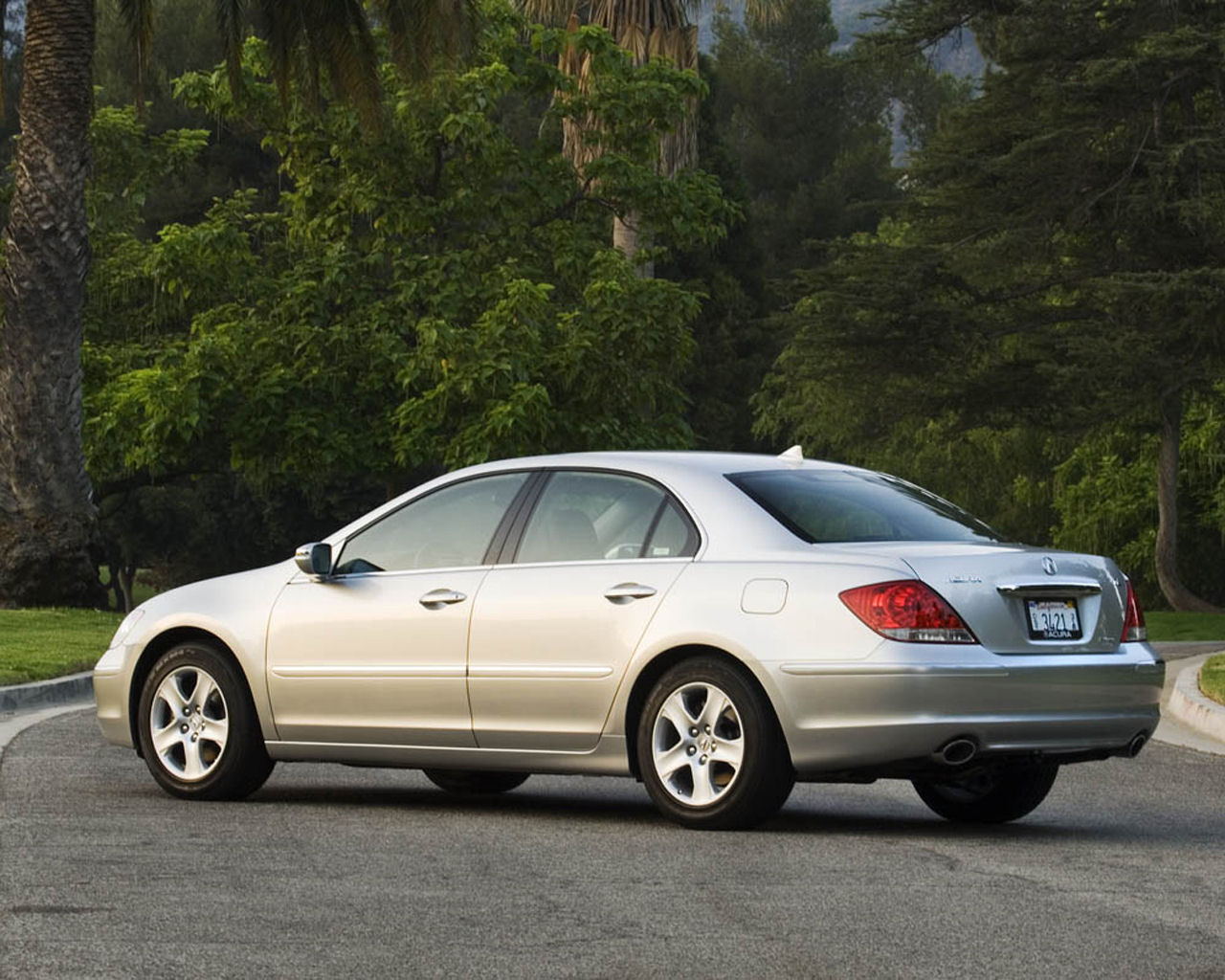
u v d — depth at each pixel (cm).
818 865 2122
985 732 2317
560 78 9669
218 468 10288
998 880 2041
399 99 9000
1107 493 14550
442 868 2077
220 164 17762
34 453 7212
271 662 2739
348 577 2730
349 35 7938
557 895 1902
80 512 7294
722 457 2631
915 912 1822
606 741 2489
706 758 2412
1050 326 12512
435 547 2697
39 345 7194
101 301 9819
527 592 2562
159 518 17575
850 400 13288
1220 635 10712
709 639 2397
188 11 17725
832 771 2342
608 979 1504
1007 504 15825
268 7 7938
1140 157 12088
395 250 9294
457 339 8562
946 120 12812
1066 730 2389
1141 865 2181
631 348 8962
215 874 2009
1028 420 12900
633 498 2569
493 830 2416
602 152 9819
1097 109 11975
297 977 1495
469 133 8975
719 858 2164
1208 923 1791
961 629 2328
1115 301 11662
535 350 8731
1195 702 4528
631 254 10819
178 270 9294
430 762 2647
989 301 13050
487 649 2572
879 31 13025
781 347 17400
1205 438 13838
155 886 1917
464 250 9488
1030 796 2600
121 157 9925
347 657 2683
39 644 5631
